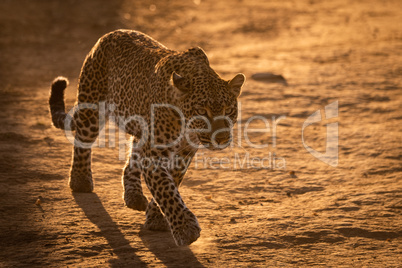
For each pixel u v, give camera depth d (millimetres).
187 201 10047
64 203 9695
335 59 23594
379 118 15523
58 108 11312
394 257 7938
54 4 38688
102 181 10938
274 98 17625
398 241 8516
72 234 8430
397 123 15016
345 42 27844
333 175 11477
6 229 8531
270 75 20266
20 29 30594
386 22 33844
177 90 8031
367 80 19781
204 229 8797
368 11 38844
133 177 9453
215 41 29641
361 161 12289
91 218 9078
